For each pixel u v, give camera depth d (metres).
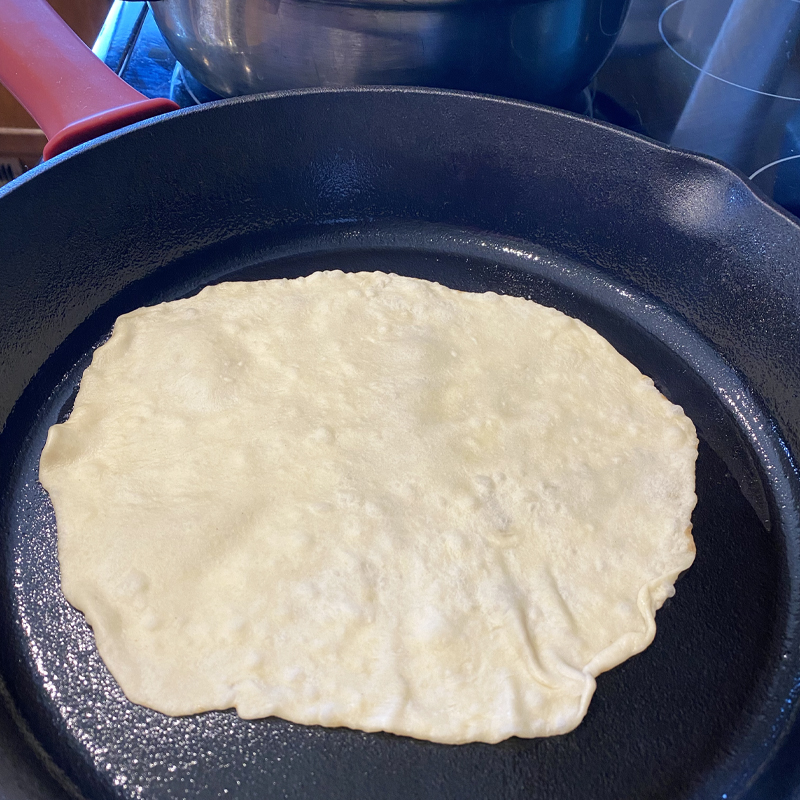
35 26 0.32
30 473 0.27
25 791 0.21
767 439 0.29
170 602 0.23
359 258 0.34
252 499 0.25
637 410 0.29
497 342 0.30
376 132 0.32
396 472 0.26
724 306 0.31
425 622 0.23
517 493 0.26
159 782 0.21
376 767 0.22
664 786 0.22
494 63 0.31
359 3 0.27
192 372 0.28
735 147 0.34
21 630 0.24
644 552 0.25
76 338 0.30
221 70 0.32
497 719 0.22
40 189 0.27
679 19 0.41
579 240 0.34
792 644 0.24
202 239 0.33
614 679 0.23
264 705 0.22
